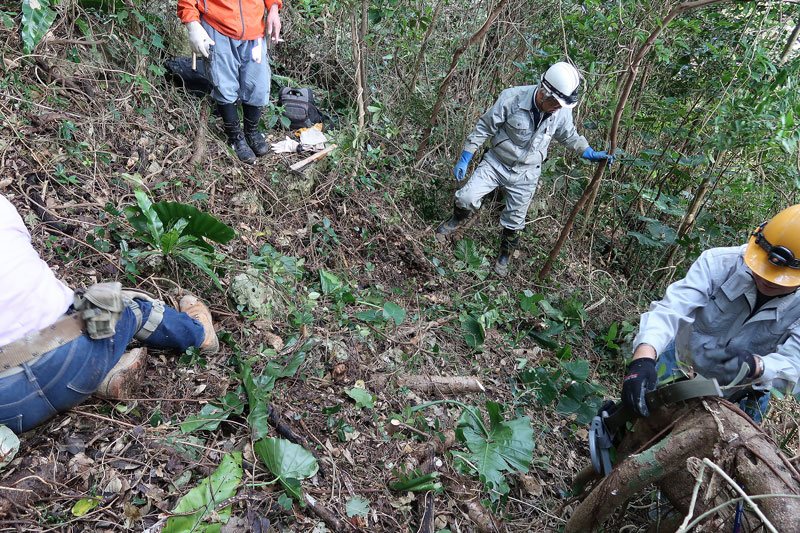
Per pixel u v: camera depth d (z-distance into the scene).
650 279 5.11
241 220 3.46
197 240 2.71
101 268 2.62
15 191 2.70
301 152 4.07
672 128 4.63
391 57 4.67
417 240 4.34
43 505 1.76
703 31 4.41
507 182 4.17
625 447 2.19
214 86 3.46
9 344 1.67
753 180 4.34
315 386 2.64
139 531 1.78
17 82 3.07
